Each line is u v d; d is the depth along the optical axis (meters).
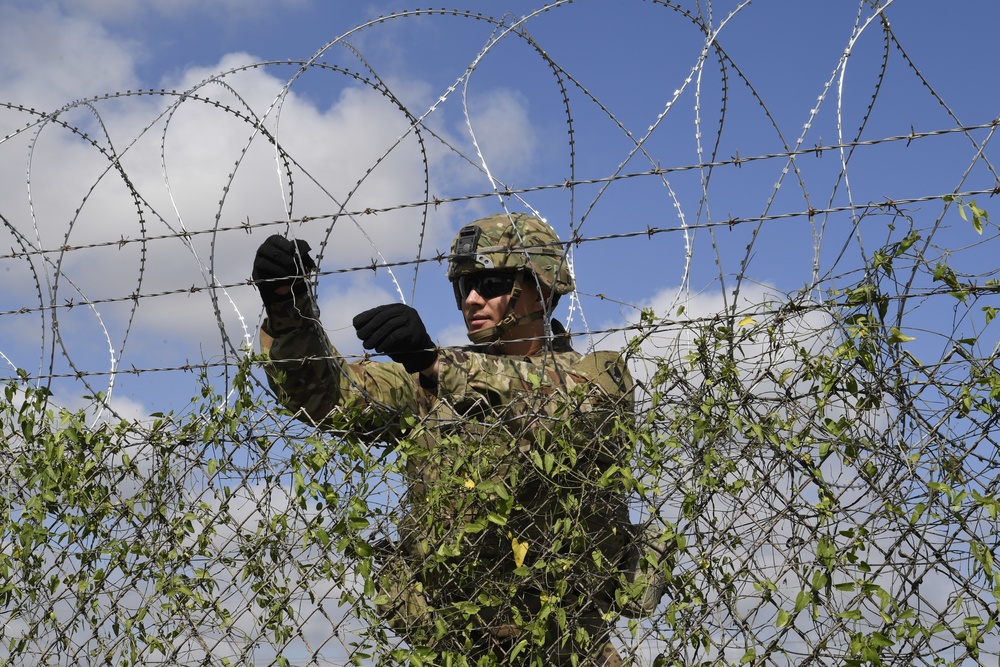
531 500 3.82
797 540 3.45
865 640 3.37
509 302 4.23
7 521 4.33
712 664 3.47
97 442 4.16
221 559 3.91
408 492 3.80
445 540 3.72
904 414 3.41
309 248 3.83
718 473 3.50
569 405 3.66
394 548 3.81
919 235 3.40
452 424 3.73
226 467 3.89
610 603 3.78
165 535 4.04
